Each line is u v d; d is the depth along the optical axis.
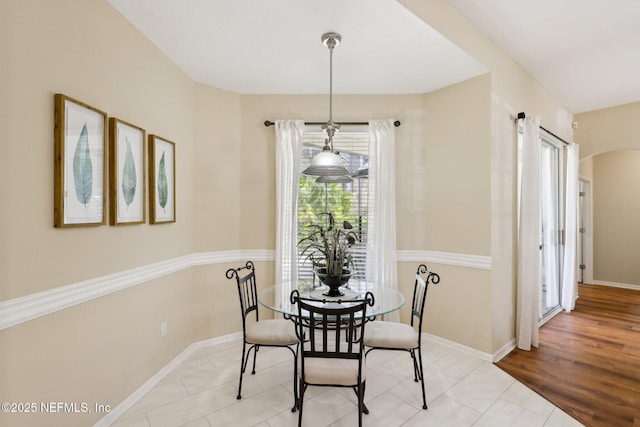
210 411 1.98
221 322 3.04
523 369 2.54
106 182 1.84
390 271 3.08
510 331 2.95
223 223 3.06
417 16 1.99
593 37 2.65
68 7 1.61
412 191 3.17
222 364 2.60
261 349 2.89
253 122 3.22
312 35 2.20
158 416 1.93
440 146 3.04
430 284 3.08
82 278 1.69
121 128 1.97
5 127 1.33
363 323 1.69
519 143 3.12
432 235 3.08
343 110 3.23
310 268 3.25
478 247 2.75
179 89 2.67
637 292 5.10
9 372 1.35
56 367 1.55
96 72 1.79
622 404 2.07
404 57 2.49
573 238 4.13
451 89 2.97
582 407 2.04
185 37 2.24
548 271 3.94
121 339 1.98
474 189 2.78
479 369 2.53
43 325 1.49
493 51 2.72
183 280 2.71
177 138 2.64
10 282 1.35
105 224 1.84
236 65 2.64
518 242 3.02
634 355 2.81
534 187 2.92
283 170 3.13
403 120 3.20
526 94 3.25
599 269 5.66
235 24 2.08
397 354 2.80
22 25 1.39
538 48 2.83
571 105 4.17
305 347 2.50
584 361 2.69
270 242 3.22
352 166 3.27
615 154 5.52
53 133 1.53
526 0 2.21
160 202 2.38
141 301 2.18
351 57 2.50
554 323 3.68
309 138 3.27
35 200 1.44
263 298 2.23
